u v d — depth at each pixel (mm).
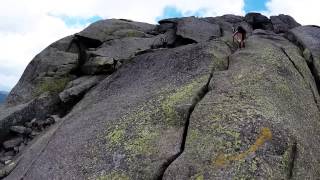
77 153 28984
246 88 29359
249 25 53406
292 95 30469
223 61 34906
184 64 35375
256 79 30703
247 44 39781
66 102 42969
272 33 46219
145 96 32469
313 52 38938
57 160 29531
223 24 52656
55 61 48625
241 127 25328
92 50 48969
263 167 22844
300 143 25297
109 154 27266
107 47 48594
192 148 25094
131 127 28844
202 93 30312
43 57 49531
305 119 28984
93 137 29797
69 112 39469
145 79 36156
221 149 24203
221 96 28750
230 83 30391
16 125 42938
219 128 25656
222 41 38875
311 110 30531
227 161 23453
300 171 23906
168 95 30875
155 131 27672
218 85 30406
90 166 27141
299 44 42094
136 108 30953
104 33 51938
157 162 25312
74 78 47906
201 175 23172
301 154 24719
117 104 33406
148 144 26750
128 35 52594
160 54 39500
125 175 25344
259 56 34688
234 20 55844
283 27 53219
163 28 54219
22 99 46781
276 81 31016
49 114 44000
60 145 31219
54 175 28203
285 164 23391
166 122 28172
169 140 26672
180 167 24047
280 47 38562
